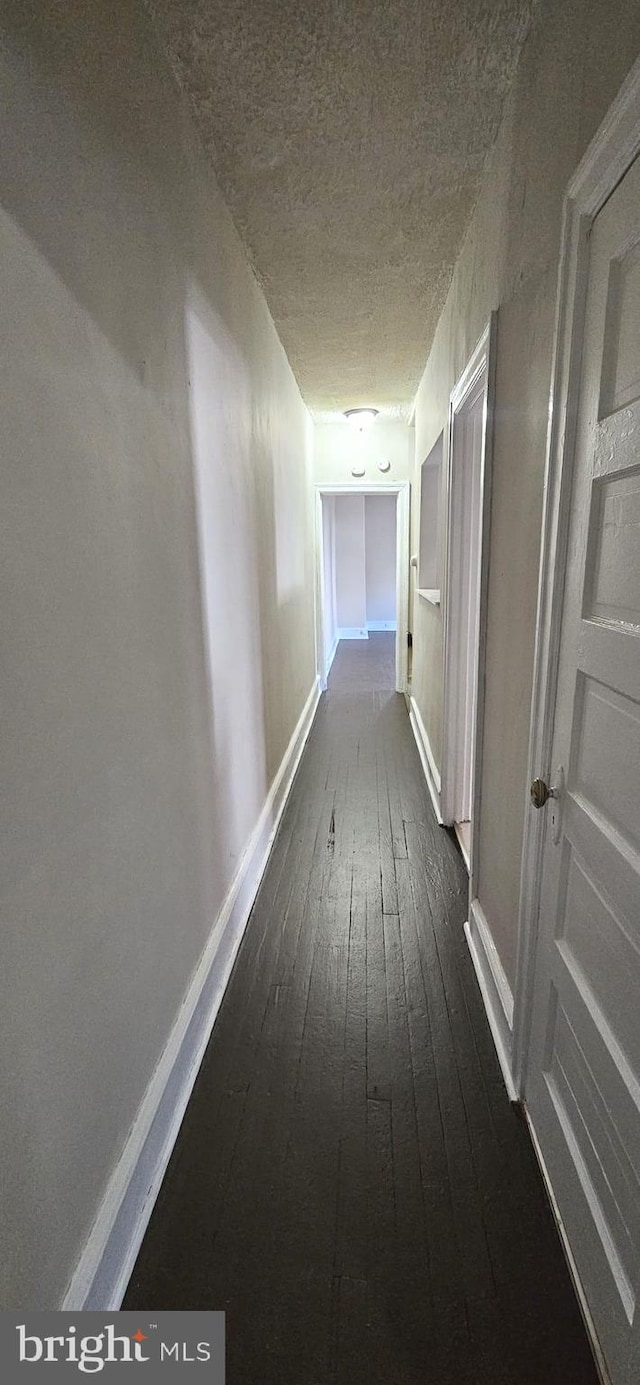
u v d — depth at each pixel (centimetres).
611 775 86
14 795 75
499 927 161
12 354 74
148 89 119
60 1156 87
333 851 266
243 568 213
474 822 190
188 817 149
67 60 88
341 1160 128
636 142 72
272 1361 96
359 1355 97
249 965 191
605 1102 90
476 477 246
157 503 126
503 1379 93
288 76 133
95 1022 98
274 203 183
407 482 515
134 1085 115
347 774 361
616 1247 88
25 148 77
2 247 72
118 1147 107
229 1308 103
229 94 139
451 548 256
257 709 242
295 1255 111
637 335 75
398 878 243
